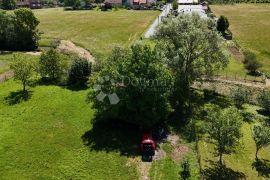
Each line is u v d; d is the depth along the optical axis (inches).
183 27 2847.0
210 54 2827.3
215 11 6756.9
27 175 1905.8
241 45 4461.1
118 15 6579.7
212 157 2101.4
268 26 5442.9
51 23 5999.0
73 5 7726.4
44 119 2475.4
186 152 2143.2
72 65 3038.9
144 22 5846.5
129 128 2374.5
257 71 3523.6
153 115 2284.7
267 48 4370.1
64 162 2015.3
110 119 2453.2
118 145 2187.5
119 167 1984.5
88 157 2064.5
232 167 2016.5
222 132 1950.1
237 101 2743.6
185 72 2849.4
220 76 3380.9
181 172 1946.4
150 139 2153.1
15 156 2063.2
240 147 2212.1
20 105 2684.5
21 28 4411.9
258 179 1927.9
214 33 2792.8
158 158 2071.9
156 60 2415.1
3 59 3964.1
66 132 2319.1
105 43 4589.1
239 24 5595.5
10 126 2385.6
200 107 2728.8
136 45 2472.9
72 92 2901.1
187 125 2443.4
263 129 2085.4
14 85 3078.2
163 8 7180.1
